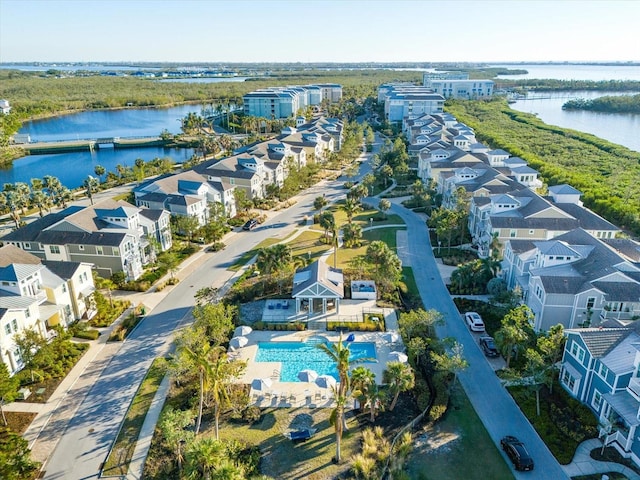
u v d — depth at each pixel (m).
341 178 144.88
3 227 100.12
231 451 41.59
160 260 79.50
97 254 74.56
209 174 116.38
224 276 78.25
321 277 66.44
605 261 60.31
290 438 44.44
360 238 86.56
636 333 46.50
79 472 41.03
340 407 41.00
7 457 39.12
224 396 46.41
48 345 53.22
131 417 47.19
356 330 62.66
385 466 40.84
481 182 102.38
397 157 148.00
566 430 44.66
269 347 59.44
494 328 62.66
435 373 54.12
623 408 41.75
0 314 51.22
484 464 41.66
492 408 48.62
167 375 52.84
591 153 163.88
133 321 63.47
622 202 102.88
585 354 47.28
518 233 78.69
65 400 49.62
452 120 192.00
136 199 97.94
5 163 166.62
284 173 135.00
